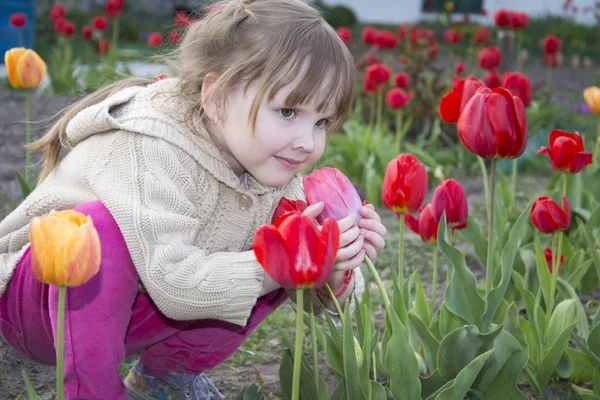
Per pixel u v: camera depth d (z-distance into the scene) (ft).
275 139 6.24
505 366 7.27
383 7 84.64
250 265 6.30
